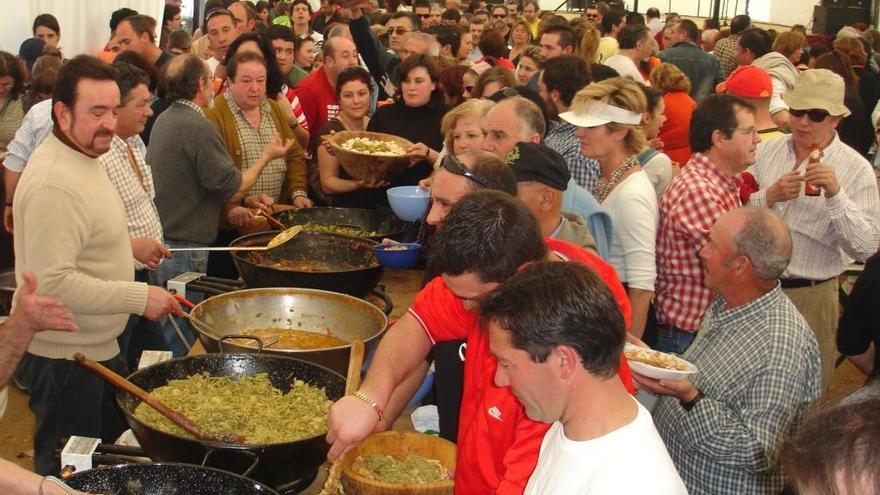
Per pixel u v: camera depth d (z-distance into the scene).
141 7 7.81
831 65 5.95
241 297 2.73
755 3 16.34
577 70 3.73
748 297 2.32
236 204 3.97
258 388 2.17
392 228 3.79
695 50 7.63
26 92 5.35
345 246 3.36
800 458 0.89
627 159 3.04
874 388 0.91
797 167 3.55
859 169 3.46
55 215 2.48
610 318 1.28
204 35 7.75
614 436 1.28
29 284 2.18
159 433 1.80
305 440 1.81
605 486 1.24
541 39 5.79
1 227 4.45
